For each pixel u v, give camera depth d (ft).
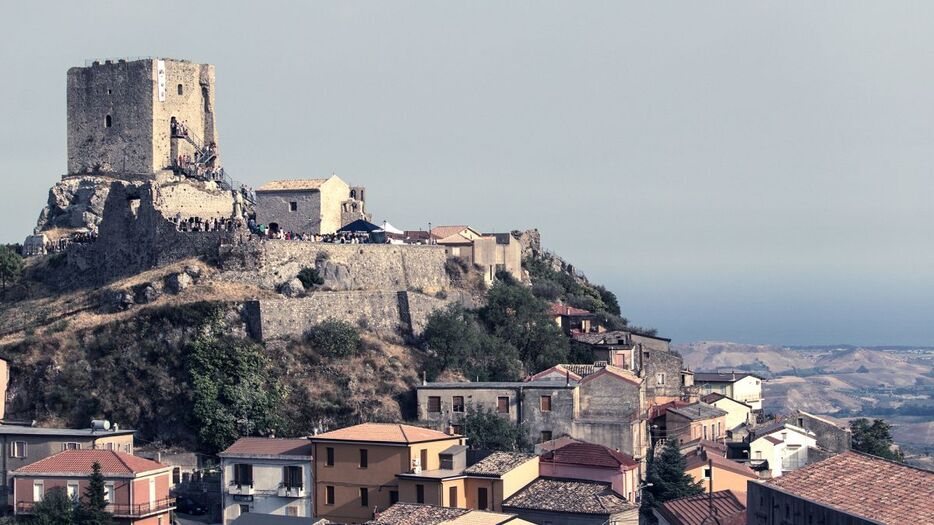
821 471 511.40
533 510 644.27
